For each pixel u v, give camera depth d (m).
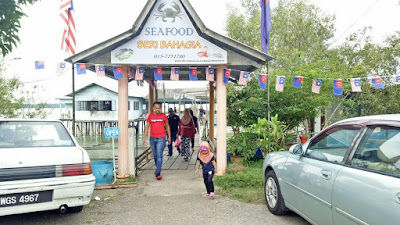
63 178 3.92
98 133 29.50
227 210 4.77
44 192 3.79
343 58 14.44
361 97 10.77
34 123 4.57
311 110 9.09
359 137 3.09
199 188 6.07
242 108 9.82
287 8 17.52
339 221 3.01
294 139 10.60
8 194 3.58
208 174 5.32
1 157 3.69
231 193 5.63
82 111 33.97
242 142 8.53
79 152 4.21
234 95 10.77
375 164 2.76
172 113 10.15
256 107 9.27
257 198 5.33
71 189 3.92
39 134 4.41
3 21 4.87
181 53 6.43
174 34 6.42
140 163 8.73
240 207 4.91
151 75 9.41
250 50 6.36
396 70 11.62
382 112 10.13
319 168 3.46
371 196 2.59
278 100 9.25
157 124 6.86
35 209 3.72
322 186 3.30
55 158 3.95
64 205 3.96
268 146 8.10
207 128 16.44
